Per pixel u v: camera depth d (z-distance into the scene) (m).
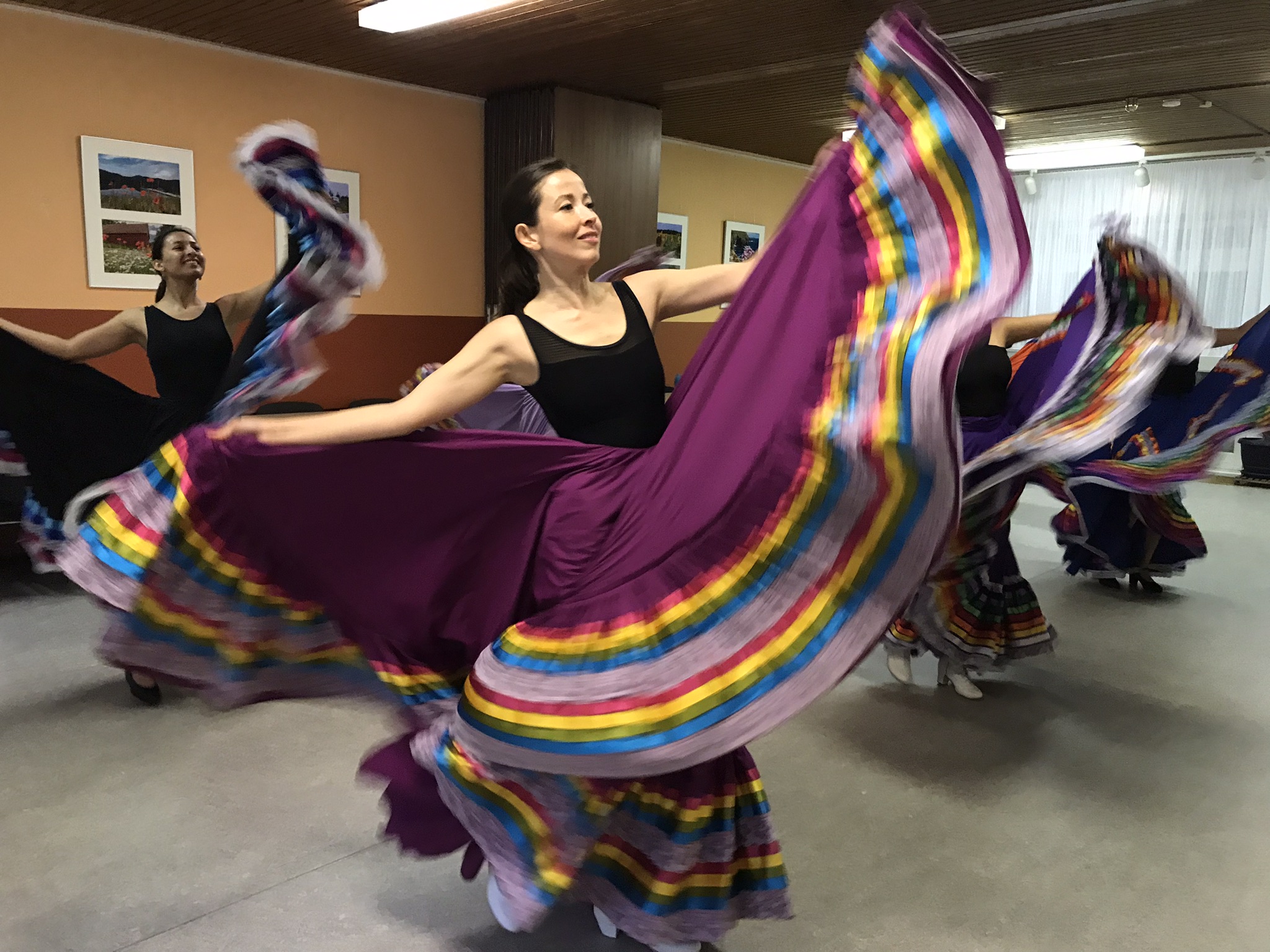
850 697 3.12
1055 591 4.36
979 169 1.30
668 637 1.52
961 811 2.39
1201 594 4.34
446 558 1.76
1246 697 3.16
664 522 1.57
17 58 4.29
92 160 4.55
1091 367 2.63
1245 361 3.40
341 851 2.15
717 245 8.07
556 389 1.69
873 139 1.43
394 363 5.94
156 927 1.86
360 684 1.84
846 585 1.41
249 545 1.80
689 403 1.60
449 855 2.05
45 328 4.53
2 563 4.33
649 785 1.65
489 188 6.19
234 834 2.21
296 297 1.77
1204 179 8.27
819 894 2.03
